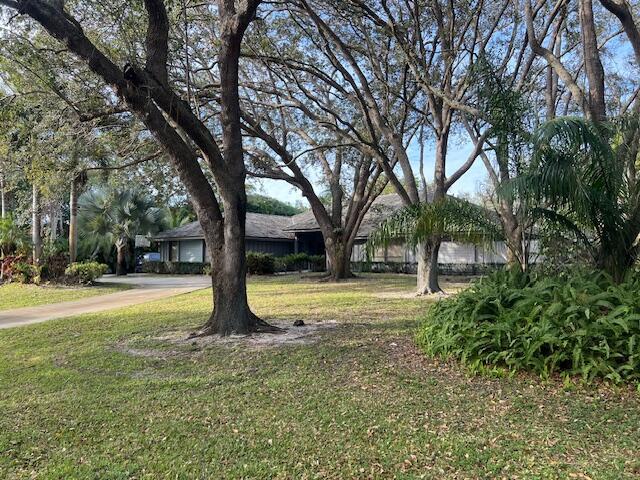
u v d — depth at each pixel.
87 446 3.72
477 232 7.32
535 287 6.12
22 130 9.55
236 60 8.06
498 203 6.89
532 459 3.32
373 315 10.08
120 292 17.88
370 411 4.34
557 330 5.11
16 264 19.84
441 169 13.20
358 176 20.78
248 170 18.73
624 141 6.30
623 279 6.21
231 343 7.30
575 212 5.93
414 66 11.62
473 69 8.97
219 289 8.04
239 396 4.86
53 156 10.70
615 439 3.62
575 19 11.77
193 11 11.02
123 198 29.03
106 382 5.46
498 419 4.08
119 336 8.31
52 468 3.34
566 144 5.54
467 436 3.74
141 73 6.63
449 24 12.23
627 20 7.20
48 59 8.09
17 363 6.52
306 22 13.08
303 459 3.43
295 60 13.52
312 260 31.67
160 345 7.39
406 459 3.38
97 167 12.73
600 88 7.55
